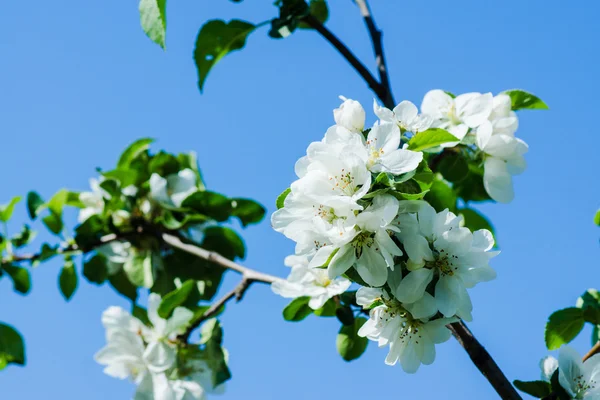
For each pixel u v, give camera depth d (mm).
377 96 1180
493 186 1110
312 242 952
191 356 1184
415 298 953
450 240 960
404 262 960
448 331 975
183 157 1334
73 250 1302
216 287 1288
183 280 1290
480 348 1000
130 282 1310
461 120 1106
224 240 1297
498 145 1102
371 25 1210
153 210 1306
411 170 952
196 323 1184
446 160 1109
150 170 1319
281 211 951
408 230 953
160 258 1296
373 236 946
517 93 1129
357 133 985
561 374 1009
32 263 1309
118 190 1301
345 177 949
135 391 1174
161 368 1174
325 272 1095
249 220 1310
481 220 1213
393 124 966
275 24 1195
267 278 1171
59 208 1322
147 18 917
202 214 1302
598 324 1088
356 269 955
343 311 1081
